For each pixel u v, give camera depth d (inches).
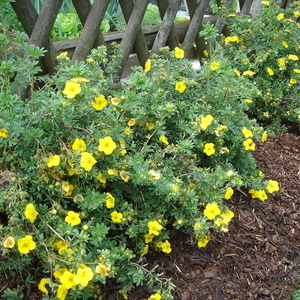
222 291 33.3
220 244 37.5
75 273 26.7
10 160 31.3
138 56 55.3
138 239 34.2
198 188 35.4
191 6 58.0
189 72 43.6
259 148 52.9
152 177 30.4
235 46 57.3
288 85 55.6
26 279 30.1
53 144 31.4
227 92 41.6
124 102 34.1
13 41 34.9
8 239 26.1
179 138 38.9
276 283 34.5
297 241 38.9
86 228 28.5
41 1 65.4
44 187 30.3
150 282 30.7
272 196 44.3
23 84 34.8
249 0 67.1
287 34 56.1
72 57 47.4
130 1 50.4
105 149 30.0
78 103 31.2
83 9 46.4
